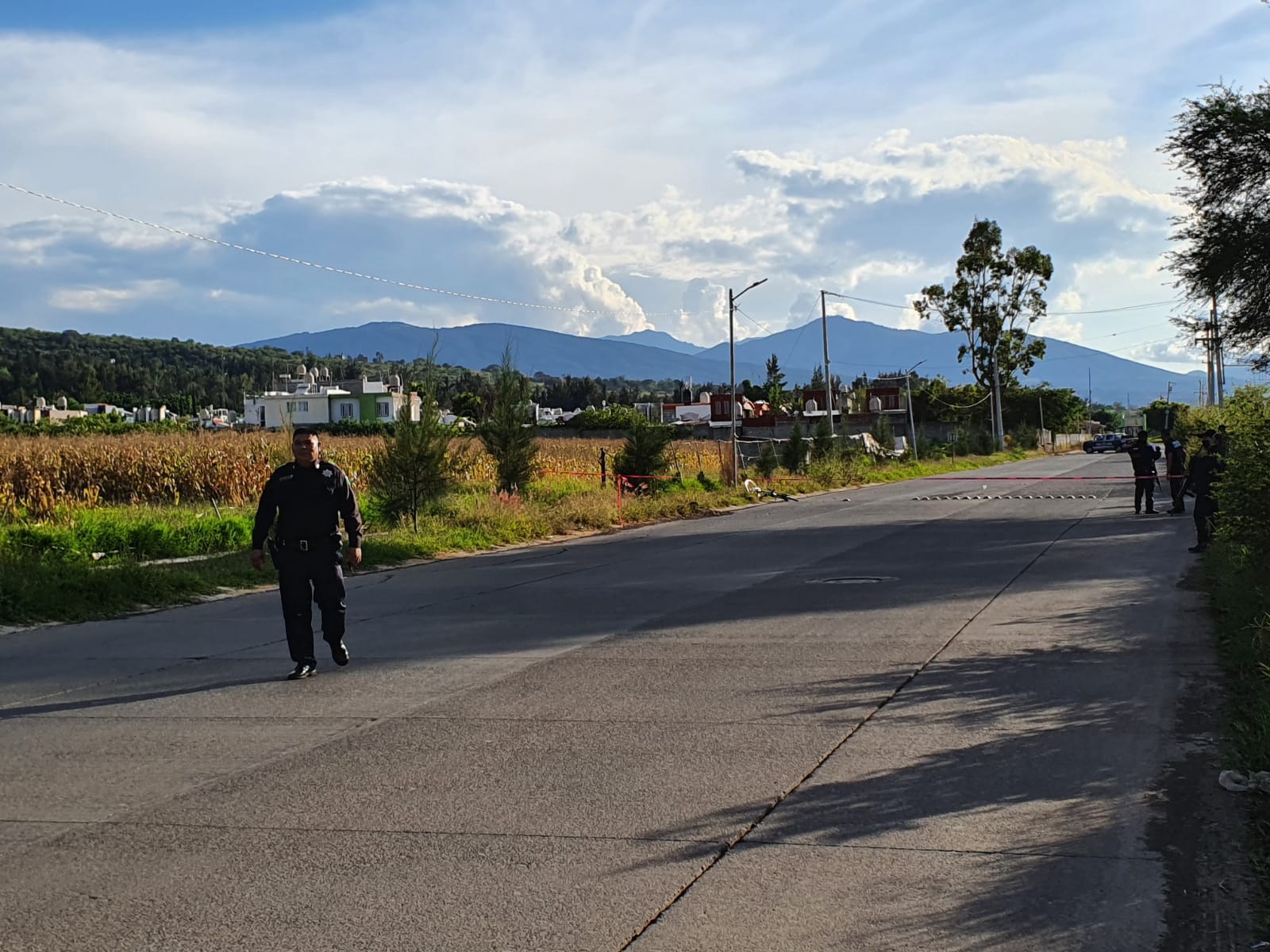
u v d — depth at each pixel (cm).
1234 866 517
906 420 11875
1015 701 851
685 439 7062
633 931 454
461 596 1548
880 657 1031
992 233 9469
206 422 11850
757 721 797
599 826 580
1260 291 2812
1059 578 1602
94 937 455
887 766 681
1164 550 1981
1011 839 555
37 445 3139
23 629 1324
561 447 5175
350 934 454
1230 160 2742
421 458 2553
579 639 1156
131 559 1898
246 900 490
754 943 443
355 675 991
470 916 470
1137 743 728
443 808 614
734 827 577
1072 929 453
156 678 996
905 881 504
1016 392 13225
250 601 1567
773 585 1589
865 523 2747
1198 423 4697
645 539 2469
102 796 645
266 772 689
